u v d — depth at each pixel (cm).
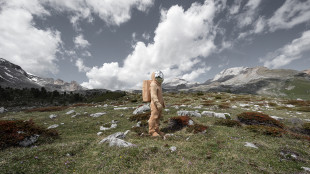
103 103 4228
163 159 590
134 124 1427
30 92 6562
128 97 5219
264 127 1030
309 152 684
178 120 1247
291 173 505
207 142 819
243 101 3472
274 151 675
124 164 548
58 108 2667
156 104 1022
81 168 535
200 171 511
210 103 2934
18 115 2019
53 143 873
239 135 947
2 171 473
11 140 768
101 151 674
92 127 1371
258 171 516
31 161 555
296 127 1205
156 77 1056
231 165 554
